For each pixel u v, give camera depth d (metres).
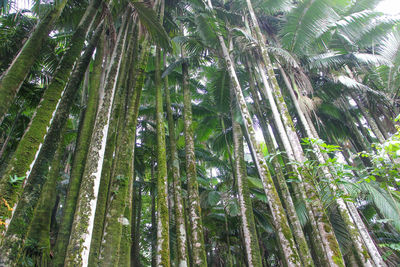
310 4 6.53
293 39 7.07
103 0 4.21
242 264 9.87
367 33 8.16
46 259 3.00
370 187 6.21
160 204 4.55
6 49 5.30
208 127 10.96
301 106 7.18
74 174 3.66
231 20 8.46
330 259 3.37
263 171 4.79
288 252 4.02
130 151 3.98
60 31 6.62
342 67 8.93
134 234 7.76
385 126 8.92
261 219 8.87
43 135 2.50
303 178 4.03
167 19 8.23
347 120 9.11
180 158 9.72
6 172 2.09
